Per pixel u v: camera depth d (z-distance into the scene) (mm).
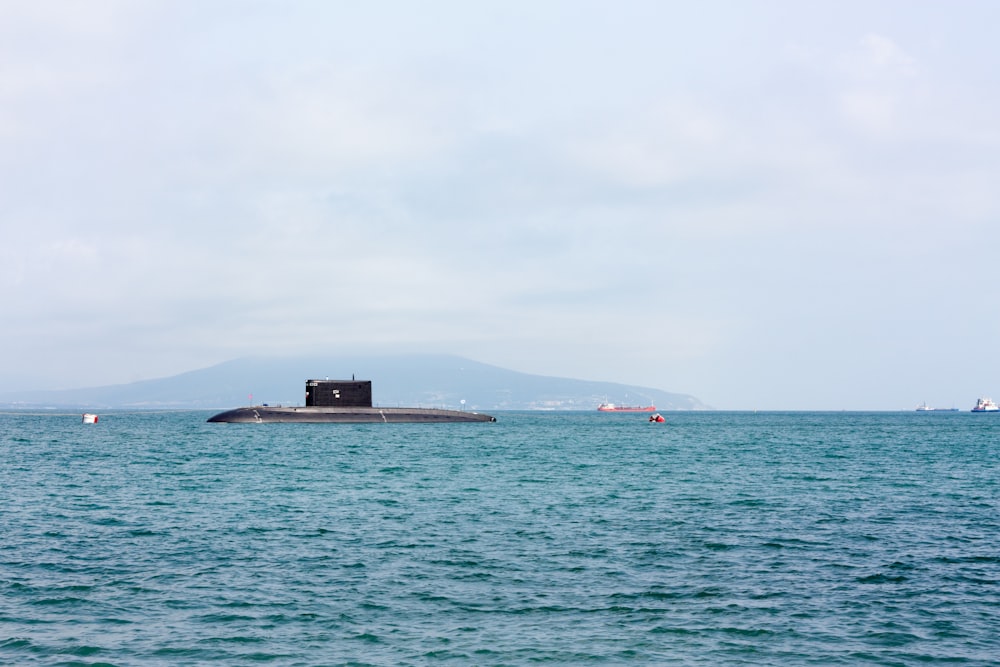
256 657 23953
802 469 82812
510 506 52906
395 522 46188
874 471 80750
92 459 92812
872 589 31609
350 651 24516
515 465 86375
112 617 27609
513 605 29281
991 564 35781
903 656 24359
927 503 55281
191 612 28219
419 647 24906
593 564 35531
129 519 46938
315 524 45344
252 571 33938
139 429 188250
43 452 105500
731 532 43281
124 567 34562
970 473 78812
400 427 194375
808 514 49906
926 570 34625
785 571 34375
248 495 58125
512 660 23891
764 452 113125
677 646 25125
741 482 68875
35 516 48000
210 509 51062
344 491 60781
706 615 28188
